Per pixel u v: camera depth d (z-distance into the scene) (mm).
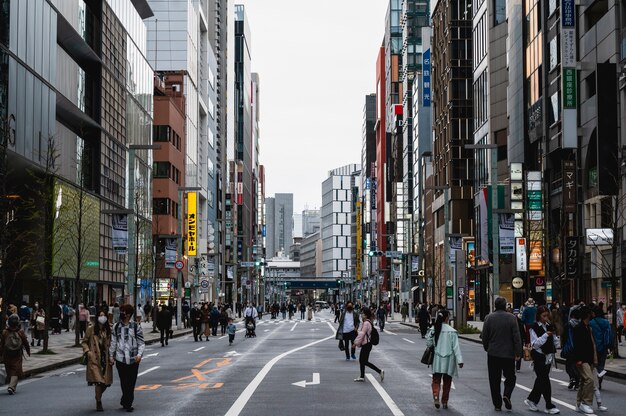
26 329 42438
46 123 53125
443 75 108562
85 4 64000
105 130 68812
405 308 94375
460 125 102000
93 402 18547
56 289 57625
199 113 125250
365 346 23094
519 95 72250
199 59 123750
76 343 39375
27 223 52750
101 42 67438
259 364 29844
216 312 56156
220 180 154125
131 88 79375
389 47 175000
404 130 151500
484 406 17469
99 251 67000
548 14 63750
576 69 55781
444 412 16406
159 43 108938
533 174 63312
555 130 62000
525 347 27094
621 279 47719
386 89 182125
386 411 16516
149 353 37188
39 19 51625
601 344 20984
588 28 55156
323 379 23719
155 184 93562
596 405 18062
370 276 170125
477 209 84375
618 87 49219
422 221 127188
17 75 47312
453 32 103125
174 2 109062
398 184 147375
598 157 49188
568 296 58406
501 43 81938
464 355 35656
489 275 79625
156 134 94062
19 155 47469
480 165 89250
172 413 16359
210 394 19812
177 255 66188
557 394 20219
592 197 53625
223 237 145250
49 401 18828
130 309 16906
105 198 68562
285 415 15906
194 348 41250
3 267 32594
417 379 23781
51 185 52875
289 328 73750
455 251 60125
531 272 64250
